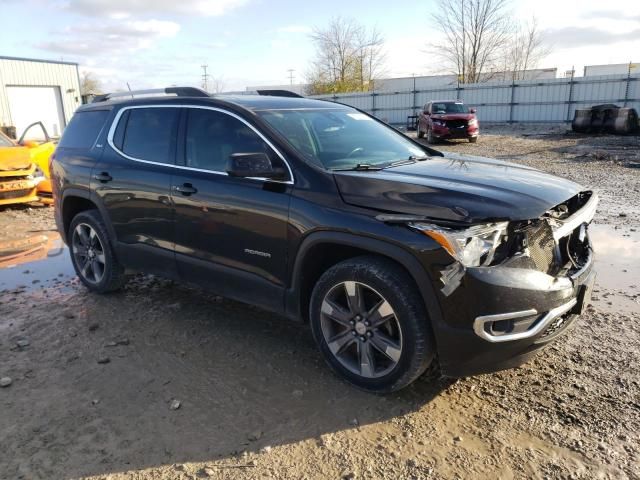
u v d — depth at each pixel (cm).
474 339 286
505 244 295
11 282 553
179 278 429
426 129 2236
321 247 336
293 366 366
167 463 274
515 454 274
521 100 3183
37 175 944
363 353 326
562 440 283
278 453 280
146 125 450
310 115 417
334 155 378
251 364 370
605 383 334
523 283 285
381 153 405
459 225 284
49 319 451
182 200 403
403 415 309
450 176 341
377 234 301
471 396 326
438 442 285
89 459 277
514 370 352
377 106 3697
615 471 259
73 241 522
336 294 336
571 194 332
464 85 3362
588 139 2100
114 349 395
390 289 303
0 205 928
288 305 359
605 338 393
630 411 304
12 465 273
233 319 445
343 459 274
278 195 348
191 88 430
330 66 5338
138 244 450
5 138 980
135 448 285
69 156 512
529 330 294
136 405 323
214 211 382
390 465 269
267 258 359
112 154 470
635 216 771
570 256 335
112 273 488
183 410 317
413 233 292
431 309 292
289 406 320
